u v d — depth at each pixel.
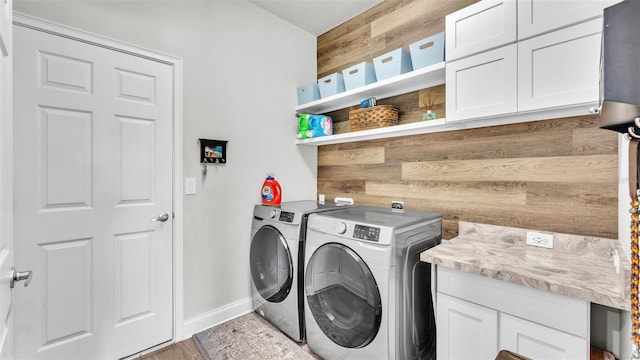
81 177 1.65
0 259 0.80
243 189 2.40
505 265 1.25
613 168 1.40
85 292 1.67
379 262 1.44
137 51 1.85
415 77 1.91
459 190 1.96
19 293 1.47
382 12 2.46
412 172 2.22
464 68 1.57
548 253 1.46
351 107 2.70
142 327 1.88
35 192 1.51
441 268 1.39
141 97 1.88
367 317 1.51
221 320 2.24
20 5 1.46
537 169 1.63
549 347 1.07
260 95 2.53
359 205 2.51
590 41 1.18
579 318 1.00
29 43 1.49
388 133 2.15
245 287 2.41
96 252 1.71
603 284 1.02
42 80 1.53
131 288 1.84
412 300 1.59
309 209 2.09
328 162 2.91
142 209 1.88
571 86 1.22
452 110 1.62
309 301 1.83
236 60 2.36
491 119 1.58
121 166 1.80
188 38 2.09
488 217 1.82
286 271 2.02
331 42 2.88
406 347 1.53
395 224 1.51
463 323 1.31
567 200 1.53
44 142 1.54
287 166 2.74
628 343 1.09
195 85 2.12
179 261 2.03
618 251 1.22
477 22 1.52
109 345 1.75
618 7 0.55
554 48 1.27
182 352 1.89
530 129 1.66
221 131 2.27
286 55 2.74
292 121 2.79
